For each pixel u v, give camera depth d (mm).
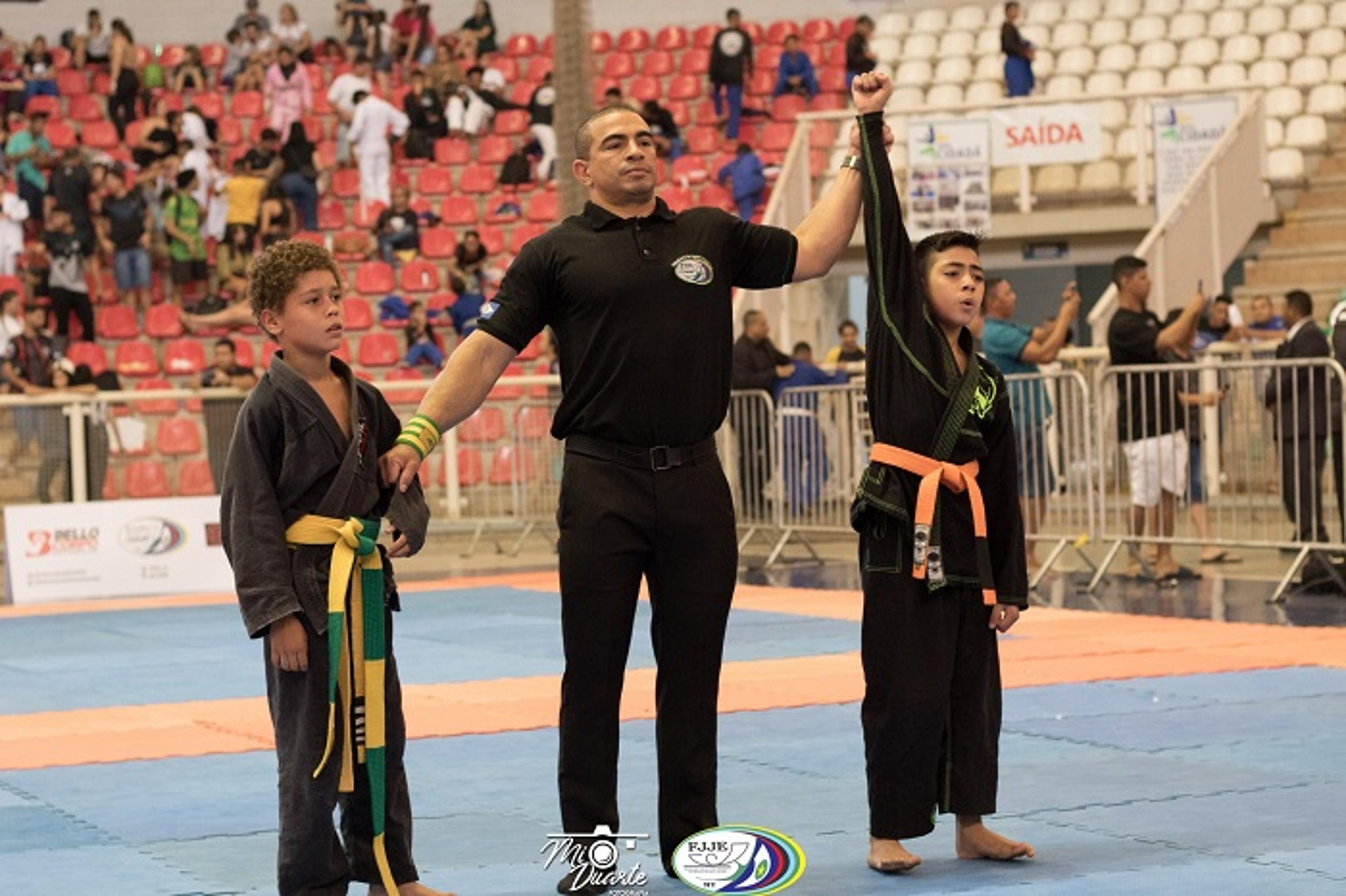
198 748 10617
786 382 21953
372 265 31984
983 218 26531
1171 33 32688
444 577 21828
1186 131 26625
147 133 32500
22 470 22562
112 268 31375
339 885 6430
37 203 31906
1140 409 17406
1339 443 16141
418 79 35156
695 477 7070
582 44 17391
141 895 7074
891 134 7324
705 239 7125
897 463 7133
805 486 21016
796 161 27938
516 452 23859
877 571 7145
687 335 7020
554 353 27094
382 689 6398
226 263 31562
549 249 7059
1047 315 32500
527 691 12523
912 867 7121
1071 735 10016
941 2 35750
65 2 37062
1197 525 17531
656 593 7152
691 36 36344
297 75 34719
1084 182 27875
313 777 6277
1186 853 7301
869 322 7273
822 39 35719
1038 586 17812
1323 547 15898
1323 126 28766
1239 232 26625
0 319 28609
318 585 6297
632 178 7055
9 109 34281
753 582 19812
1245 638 13711
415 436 6582
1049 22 33844
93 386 26250
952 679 7195
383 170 33375
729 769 9320
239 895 7055
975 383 7188
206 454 23047
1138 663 12602
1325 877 6812
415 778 9383
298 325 6316
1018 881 6922
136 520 21969
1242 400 17609
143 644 16484
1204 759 9250
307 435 6281
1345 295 16438
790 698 11625
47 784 9609
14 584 21406
